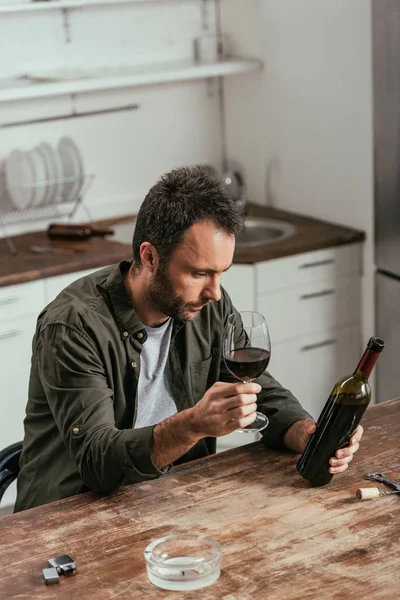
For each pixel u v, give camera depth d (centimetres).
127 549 169
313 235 384
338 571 160
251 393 175
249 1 418
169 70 402
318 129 397
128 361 213
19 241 388
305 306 383
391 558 163
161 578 157
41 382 205
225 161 453
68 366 198
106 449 186
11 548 171
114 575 161
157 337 219
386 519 177
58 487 211
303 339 387
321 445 186
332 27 376
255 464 202
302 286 380
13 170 386
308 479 190
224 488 191
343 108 381
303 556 165
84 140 418
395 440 211
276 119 420
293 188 420
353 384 186
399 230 360
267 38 413
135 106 425
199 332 229
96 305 208
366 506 182
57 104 407
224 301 234
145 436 184
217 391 176
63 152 395
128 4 415
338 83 380
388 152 356
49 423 215
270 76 417
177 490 190
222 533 173
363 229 386
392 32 342
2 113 396
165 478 196
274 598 153
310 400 398
